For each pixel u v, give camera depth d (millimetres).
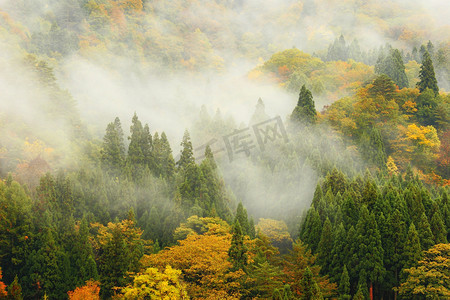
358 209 67125
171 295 46031
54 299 59906
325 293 52938
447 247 53438
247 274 54750
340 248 61125
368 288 57219
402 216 60469
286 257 59938
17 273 60969
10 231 62000
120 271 60219
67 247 66062
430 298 51000
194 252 55469
